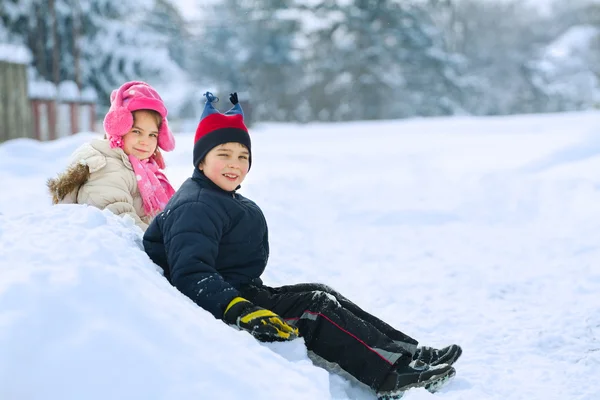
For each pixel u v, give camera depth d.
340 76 50.22
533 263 5.41
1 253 2.35
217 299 2.66
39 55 24.19
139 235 3.11
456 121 24.14
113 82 30.31
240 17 50.84
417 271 5.23
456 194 8.18
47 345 1.93
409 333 3.85
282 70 51.19
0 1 25.50
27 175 9.38
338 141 17.78
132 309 2.15
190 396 1.95
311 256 5.53
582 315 4.06
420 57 49.22
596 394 2.97
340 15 49.88
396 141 16.58
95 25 29.17
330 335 2.83
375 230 6.75
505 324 3.98
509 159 10.13
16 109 14.90
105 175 3.65
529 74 64.50
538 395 2.97
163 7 46.25
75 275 2.17
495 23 71.50
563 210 7.14
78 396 1.85
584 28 73.75
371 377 2.80
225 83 48.12
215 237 2.89
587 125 18.44
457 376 3.14
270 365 2.28
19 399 1.82
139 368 1.96
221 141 3.07
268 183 8.93
